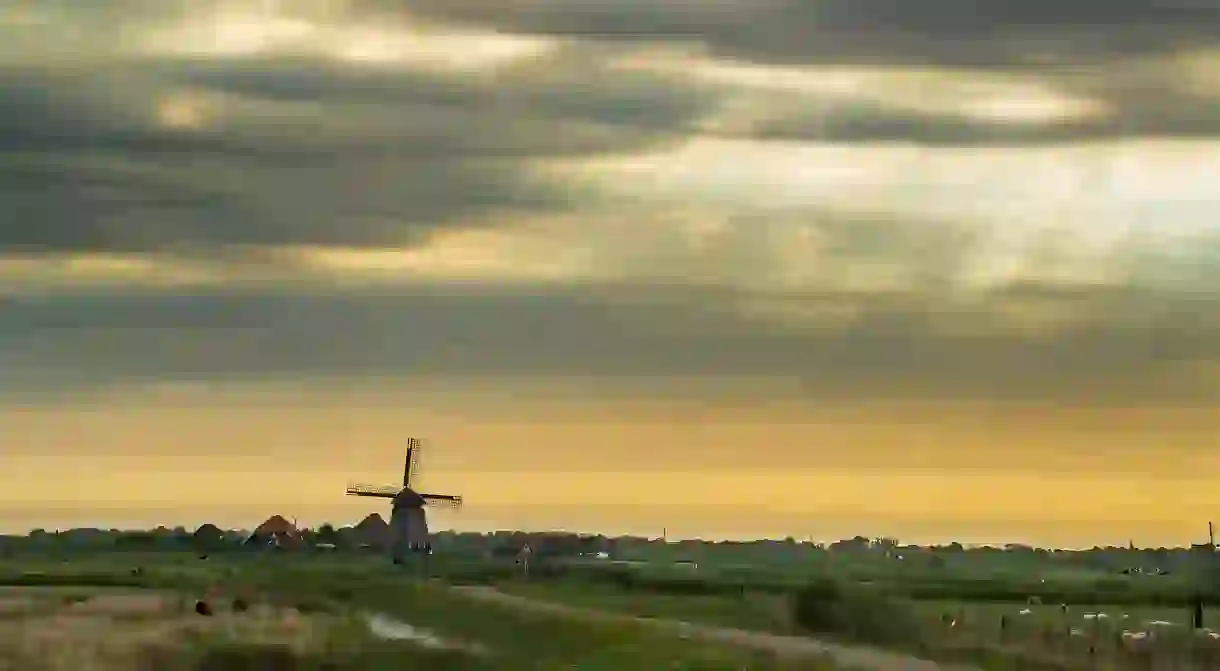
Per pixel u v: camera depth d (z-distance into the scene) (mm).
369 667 121062
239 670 118625
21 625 162625
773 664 117062
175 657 126250
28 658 124812
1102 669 111875
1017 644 128125
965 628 145000
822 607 155500
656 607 197125
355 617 182625
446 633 166250
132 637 147000
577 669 119812
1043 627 145500
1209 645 123062
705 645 133625
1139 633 146125
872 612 150000
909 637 139375
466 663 123812
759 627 155875
